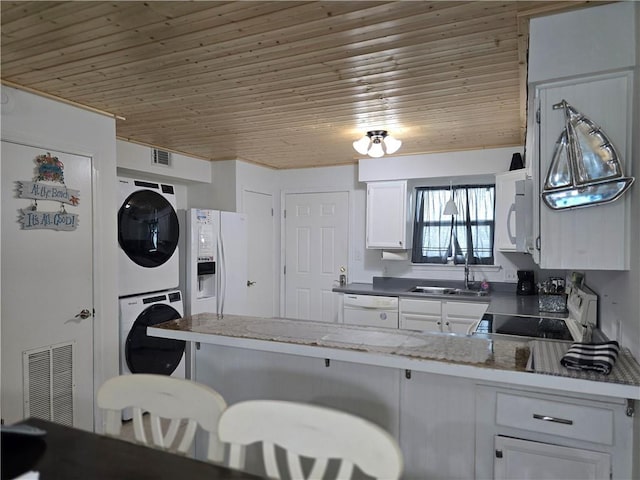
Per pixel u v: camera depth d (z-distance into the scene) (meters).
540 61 1.68
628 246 1.63
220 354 2.11
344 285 4.76
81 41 1.89
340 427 1.01
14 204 2.36
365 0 1.57
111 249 2.94
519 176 3.42
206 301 3.89
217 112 2.96
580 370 1.44
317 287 5.12
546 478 1.48
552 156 1.72
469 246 4.46
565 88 1.69
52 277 2.55
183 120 3.13
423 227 4.65
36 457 1.09
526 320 2.89
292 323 2.24
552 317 2.97
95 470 1.03
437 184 4.59
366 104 2.78
